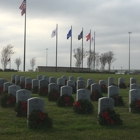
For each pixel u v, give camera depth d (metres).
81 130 9.62
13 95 14.26
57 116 11.85
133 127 10.13
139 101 12.91
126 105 15.20
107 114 10.29
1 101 13.77
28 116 9.74
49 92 16.81
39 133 9.09
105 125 10.22
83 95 13.24
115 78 35.56
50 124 9.63
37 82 21.17
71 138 8.67
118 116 10.48
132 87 19.03
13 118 11.26
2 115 11.89
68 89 15.09
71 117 11.67
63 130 9.53
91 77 36.03
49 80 24.53
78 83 21.86
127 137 8.88
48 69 68.31
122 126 10.21
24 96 12.27
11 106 13.77
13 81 27.53
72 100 14.45
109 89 15.63
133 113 12.84
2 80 20.00
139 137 8.90
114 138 8.74
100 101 10.55
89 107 12.36
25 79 22.78
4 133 9.09
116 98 15.01
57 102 14.37
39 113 9.62
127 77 37.75
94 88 17.98
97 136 8.91
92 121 10.94
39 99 10.02
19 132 9.19
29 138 8.56
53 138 8.62
